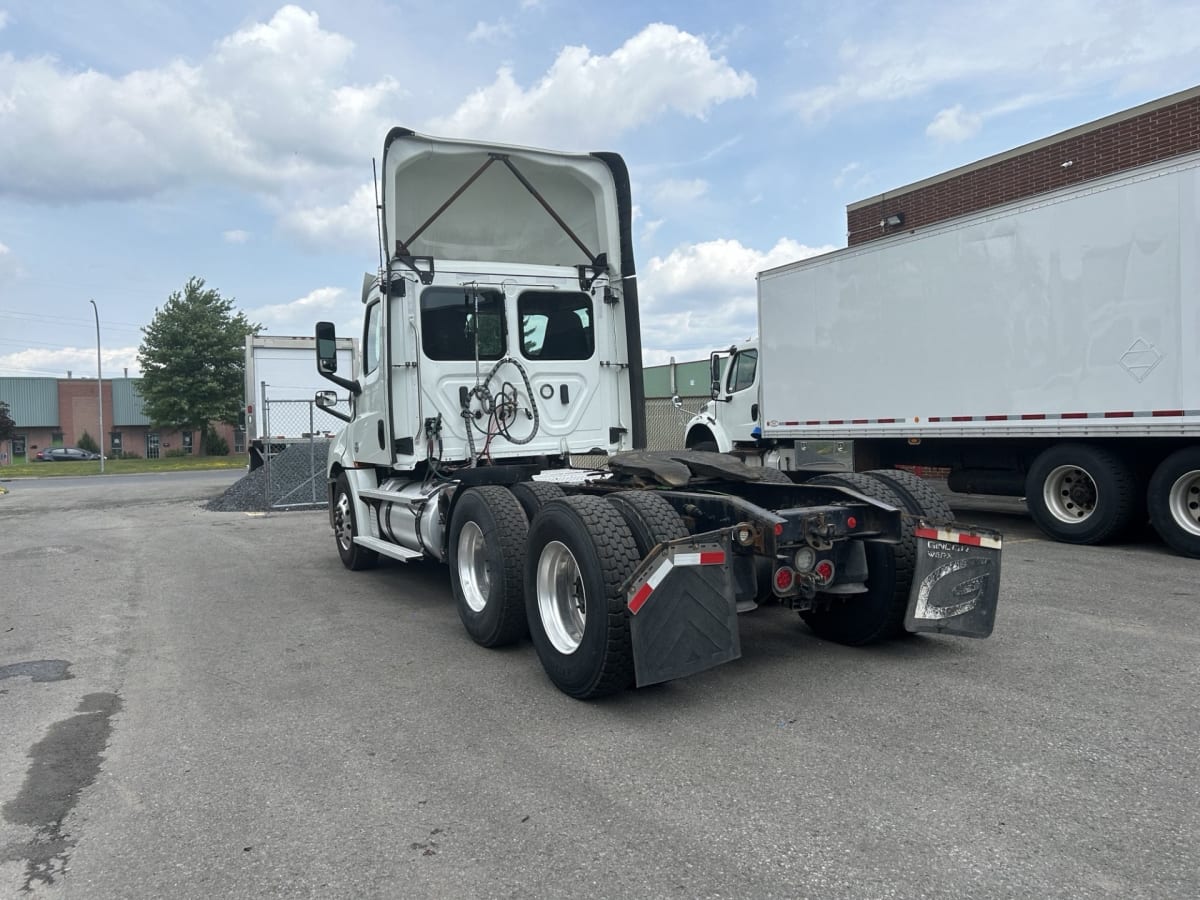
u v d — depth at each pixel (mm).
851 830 2859
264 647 5570
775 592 4375
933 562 4664
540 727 3947
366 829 2982
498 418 6535
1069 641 5070
